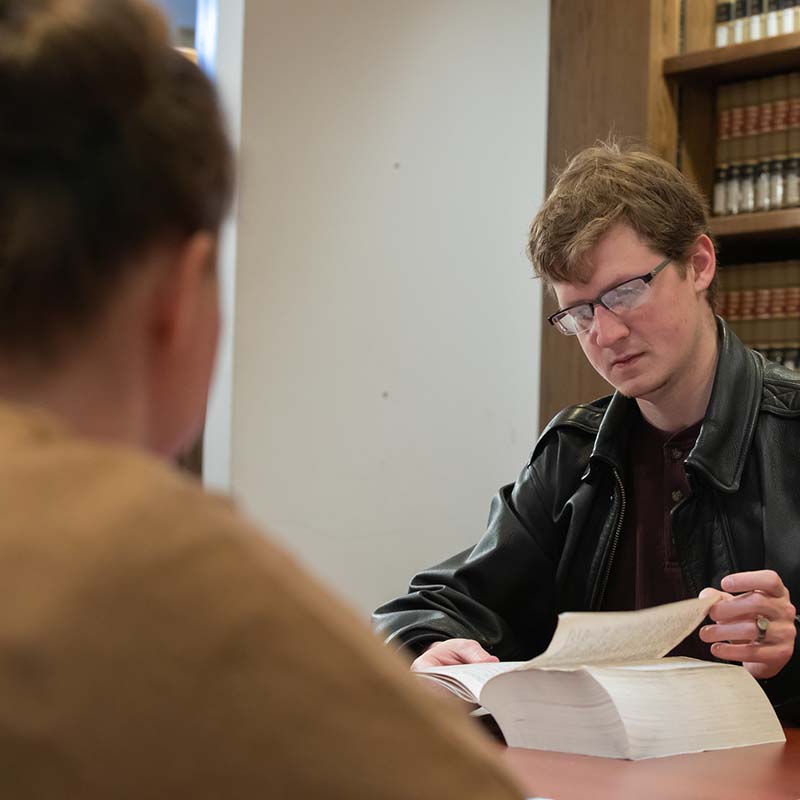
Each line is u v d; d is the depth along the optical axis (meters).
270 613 0.44
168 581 0.43
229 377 3.11
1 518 0.43
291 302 3.21
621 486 2.03
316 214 3.25
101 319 0.52
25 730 0.41
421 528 3.40
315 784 0.43
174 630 0.42
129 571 0.43
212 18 3.28
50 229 0.50
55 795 0.41
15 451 0.46
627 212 1.90
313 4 3.25
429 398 3.43
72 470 0.45
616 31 3.07
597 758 1.31
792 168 2.98
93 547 0.43
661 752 1.33
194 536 0.44
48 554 0.42
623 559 2.04
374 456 3.33
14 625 0.41
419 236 3.43
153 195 0.52
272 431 3.17
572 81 3.16
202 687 0.42
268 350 3.16
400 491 3.37
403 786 0.44
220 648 0.43
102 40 0.51
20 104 0.50
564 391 3.16
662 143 3.04
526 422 3.57
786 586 1.83
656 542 2.02
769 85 3.03
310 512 3.22
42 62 0.50
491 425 3.52
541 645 2.13
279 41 3.19
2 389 0.51
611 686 1.33
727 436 1.92
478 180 3.52
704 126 3.14
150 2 0.57
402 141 3.40
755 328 3.06
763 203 3.02
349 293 3.30
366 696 0.45
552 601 2.11
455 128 3.49
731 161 3.09
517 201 3.57
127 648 0.42
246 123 3.13
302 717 0.43
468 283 3.50
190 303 0.55
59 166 0.50
